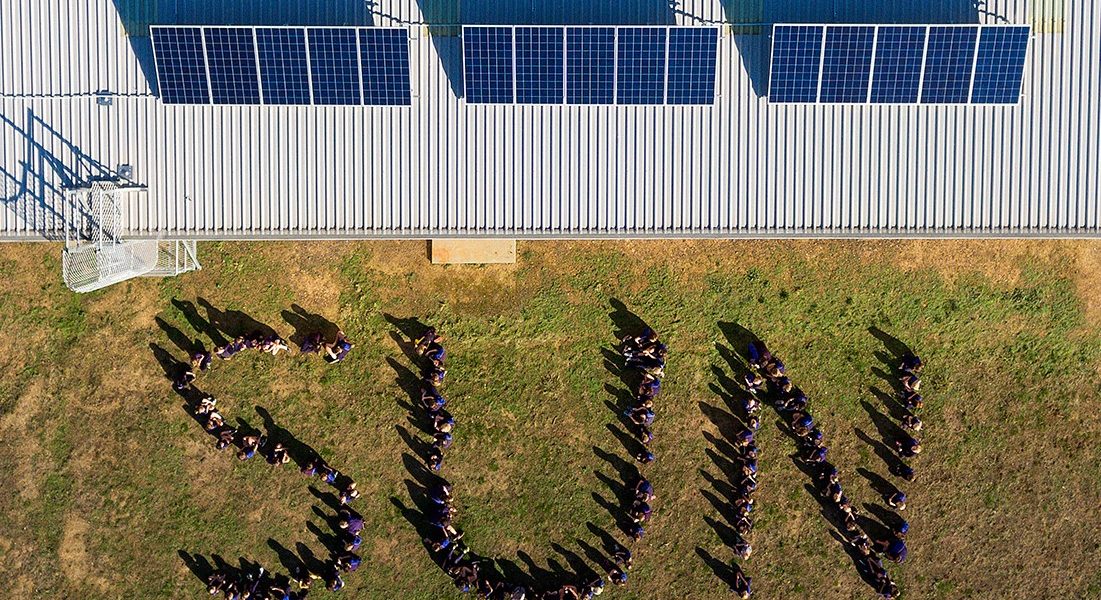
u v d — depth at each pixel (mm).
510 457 21000
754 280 20812
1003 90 16312
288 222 17031
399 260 20812
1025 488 20953
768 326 20828
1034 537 20891
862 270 20750
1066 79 16750
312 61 16219
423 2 16812
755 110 16938
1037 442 20875
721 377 20891
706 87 16453
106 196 16656
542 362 20906
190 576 20875
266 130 16828
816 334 20859
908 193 17000
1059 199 16953
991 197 16969
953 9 16766
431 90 16875
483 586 20781
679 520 21062
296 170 16922
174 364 20766
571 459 21016
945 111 16828
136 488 20797
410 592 20891
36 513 20734
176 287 20625
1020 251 20688
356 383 20875
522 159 17000
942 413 20875
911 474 20750
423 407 20859
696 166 17000
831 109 16891
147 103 16750
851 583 20938
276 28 15922
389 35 16031
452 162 16984
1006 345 20812
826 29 16000
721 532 20969
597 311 20859
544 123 16938
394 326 20844
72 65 16688
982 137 16891
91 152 16828
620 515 21000
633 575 21000
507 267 20844
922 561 20938
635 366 20797
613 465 20969
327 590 20891
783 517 21000
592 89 16547
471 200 17062
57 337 20641
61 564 20797
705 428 20969
